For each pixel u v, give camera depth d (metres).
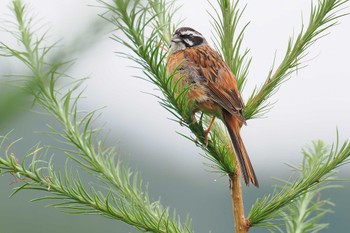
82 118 6.36
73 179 5.97
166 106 6.57
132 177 6.76
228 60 7.69
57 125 6.77
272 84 7.32
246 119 7.55
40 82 2.71
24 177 5.73
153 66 6.16
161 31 7.69
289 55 7.27
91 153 6.34
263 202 6.25
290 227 6.44
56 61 2.33
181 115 6.58
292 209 6.50
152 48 5.95
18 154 7.68
